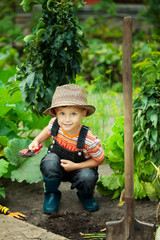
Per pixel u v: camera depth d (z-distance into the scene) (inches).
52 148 109.6
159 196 112.9
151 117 106.7
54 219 105.0
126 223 86.7
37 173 117.7
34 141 111.2
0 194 118.4
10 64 320.2
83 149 105.1
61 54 115.4
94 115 175.6
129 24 77.8
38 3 118.3
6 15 392.5
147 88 109.2
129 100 80.7
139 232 86.8
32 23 387.9
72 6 117.3
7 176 121.2
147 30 437.4
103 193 119.6
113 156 113.4
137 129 114.5
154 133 108.1
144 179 116.1
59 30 113.8
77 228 99.4
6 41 367.2
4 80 161.0
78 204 115.3
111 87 265.3
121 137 113.7
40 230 95.0
